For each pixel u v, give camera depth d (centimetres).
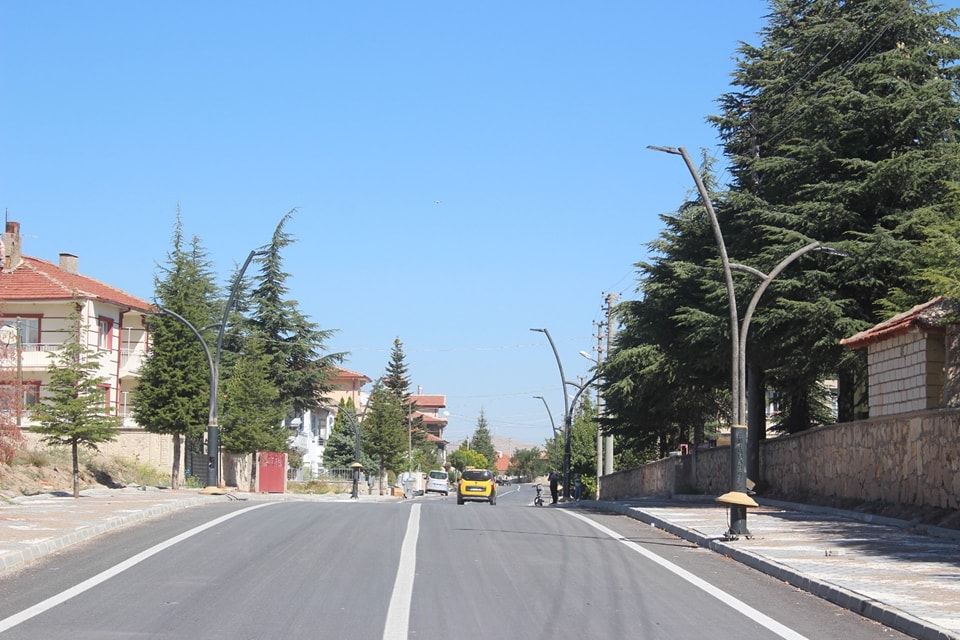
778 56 3112
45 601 1074
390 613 1021
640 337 3372
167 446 4600
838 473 2464
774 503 2742
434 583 1228
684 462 4012
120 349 5128
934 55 2692
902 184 2520
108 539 1672
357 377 9869
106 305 5000
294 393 5975
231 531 1792
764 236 2661
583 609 1070
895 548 1582
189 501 2575
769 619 1035
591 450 7694
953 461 1862
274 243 5975
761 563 1426
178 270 4025
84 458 3722
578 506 3875
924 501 1981
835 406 4347
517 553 1559
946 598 1088
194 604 1062
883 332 2145
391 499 6625
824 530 1905
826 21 2869
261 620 979
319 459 8444
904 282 2458
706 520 2167
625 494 5250
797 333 2570
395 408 7869
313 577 1259
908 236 2508
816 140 2714
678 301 3053
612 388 4000
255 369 4966
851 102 2630
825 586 1181
